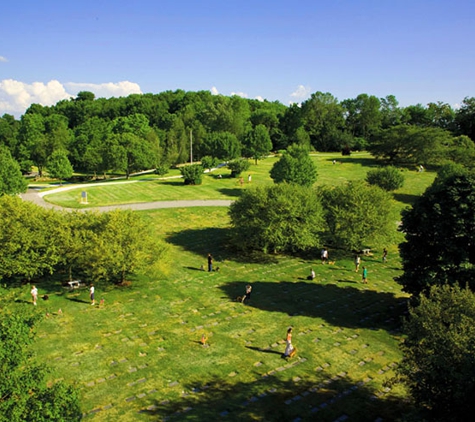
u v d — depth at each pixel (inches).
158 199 2423.7
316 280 1330.0
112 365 804.6
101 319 1000.9
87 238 1170.6
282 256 1560.0
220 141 3735.2
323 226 1555.1
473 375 473.4
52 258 1113.4
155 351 861.2
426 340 605.3
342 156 4173.2
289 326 997.2
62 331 933.2
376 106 5147.6
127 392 721.6
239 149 3841.0
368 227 1497.3
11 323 481.1
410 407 699.4
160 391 727.7
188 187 2775.6
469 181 983.6
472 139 4269.2
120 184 2891.2
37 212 1218.0
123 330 949.2
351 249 1638.8
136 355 843.4
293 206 1491.1
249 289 1146.7
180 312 1056.2
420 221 1020.5
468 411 476.1
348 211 1539.1
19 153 3833.7
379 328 1003.3
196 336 932.6
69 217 1261.1
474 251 971.9
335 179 3107.8
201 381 761.6
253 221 1492.4
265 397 719.7
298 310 1094.4
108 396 708.0
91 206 2220.7
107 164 3287.4
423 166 3521.2
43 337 901.8
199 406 690.2
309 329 986.1
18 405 425.1
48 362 804.0
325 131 4877.0
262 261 1498.5
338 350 892.0
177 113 5462.6
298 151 2677.2
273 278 1333.7
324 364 834.2
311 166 2516.0
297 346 901.2
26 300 1090.7
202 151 4037.9
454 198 971.9
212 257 1520.7
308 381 772.6
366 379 784.9
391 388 756.0
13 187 2260.1
